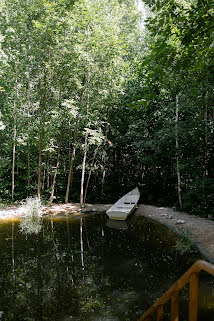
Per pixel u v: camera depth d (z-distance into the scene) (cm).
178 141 1170
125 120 1491
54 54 1164
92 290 466
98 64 1193
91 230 882
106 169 1605
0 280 509
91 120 1221
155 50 337
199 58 365
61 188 1526
